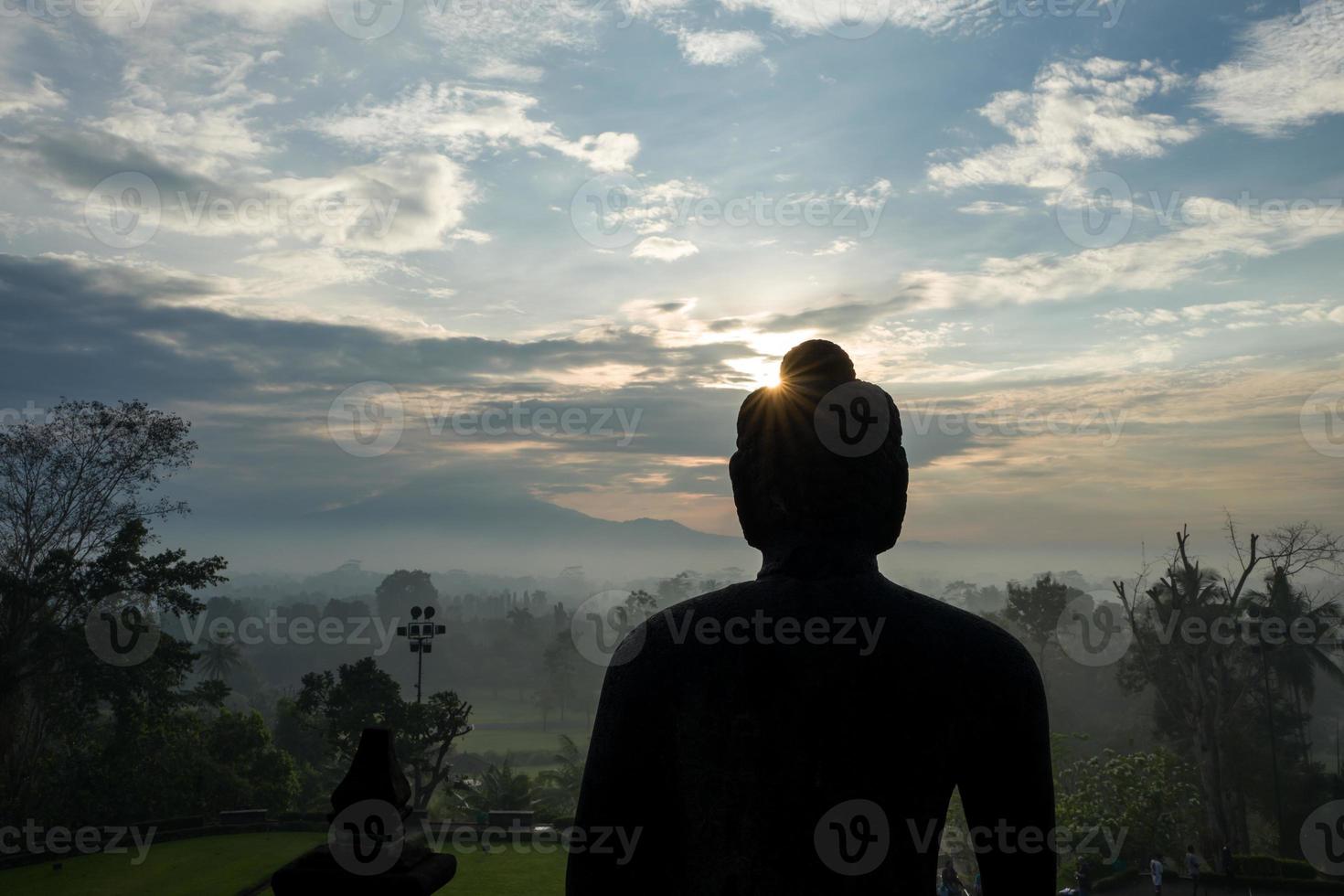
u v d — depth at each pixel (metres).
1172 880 30.41
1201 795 42.28
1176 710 44.81
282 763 44.44
